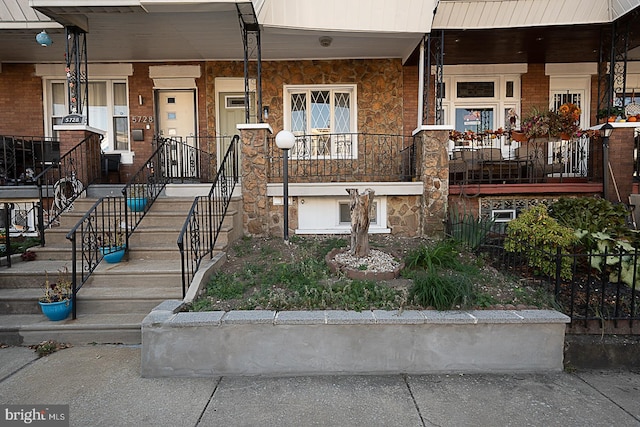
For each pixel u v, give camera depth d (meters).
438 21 7.39
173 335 3.60
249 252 5.84
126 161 9.48
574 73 9.48
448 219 6.81
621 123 7.38
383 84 9.33
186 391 3.36
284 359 3.64
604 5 7.15
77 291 4.72
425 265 4.94
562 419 2.95
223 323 3.60
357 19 7.13
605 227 5.35
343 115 9.55
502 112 9.66
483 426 2.88
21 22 7.21
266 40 8.01
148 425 2.88
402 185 7.11
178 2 6.10
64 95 9.59
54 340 4.29
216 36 7.84
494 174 8.27
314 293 4.11
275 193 7.03
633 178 8.10
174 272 4.94
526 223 4.96
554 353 3.68
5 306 4.68
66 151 7.09
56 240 6.11
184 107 9.63
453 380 3.54
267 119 9.41
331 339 3.63
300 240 6.54
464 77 9.67
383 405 3.14
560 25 7.35
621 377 3.63
